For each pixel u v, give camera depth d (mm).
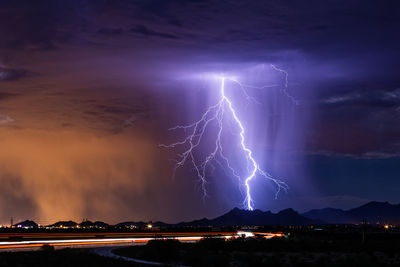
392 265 38312
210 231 131250
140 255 44844
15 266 32875
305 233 110938
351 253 51406
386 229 162625
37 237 72500
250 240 67812
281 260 41125
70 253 41656
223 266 38125
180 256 44750
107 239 74062
